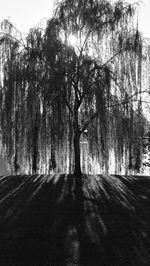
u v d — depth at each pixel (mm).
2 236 9039
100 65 17328
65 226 9883
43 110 17516
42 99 17312
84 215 11031
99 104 16719
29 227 9781
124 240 8758
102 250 8094
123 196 13688
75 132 17766
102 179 17281
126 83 17797
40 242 8594
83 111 17453
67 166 18750
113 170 18938
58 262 7418
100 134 17953
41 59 17188
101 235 9125
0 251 8031
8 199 13172
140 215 11094
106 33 17750
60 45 17172
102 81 16641
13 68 17484
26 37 17766
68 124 17812
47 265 7270
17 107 17750
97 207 12008
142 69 18125
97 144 18266
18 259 7578
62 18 17688
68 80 16859
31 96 17250
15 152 18328
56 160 18516
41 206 12102
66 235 9094
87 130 18266
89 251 8016
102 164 18750
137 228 9742
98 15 17734
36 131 17797
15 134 18031
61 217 10789
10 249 8141
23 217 10789
